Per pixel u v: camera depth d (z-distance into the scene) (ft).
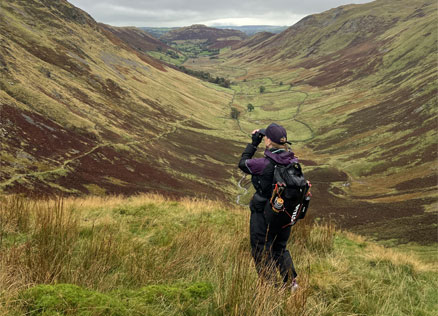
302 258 17.33
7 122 297.74
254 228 11.49
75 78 517.96
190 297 9.84
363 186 459.32
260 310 8.91
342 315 11.39
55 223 13.46
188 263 13.41
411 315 13.20
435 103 621.31
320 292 12.86
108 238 14.90
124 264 12.37
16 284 8.97
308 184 10.82
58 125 352.69
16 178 238.48
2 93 334.24
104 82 562.66
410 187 424.46
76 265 11.59
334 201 411.34
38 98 369.09
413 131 572.92
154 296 9.32
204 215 26.76
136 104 572.92
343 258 19.84
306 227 21.98
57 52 549.95
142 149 412.98
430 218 311.68
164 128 542.98
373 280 15.81
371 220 338.34
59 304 7.46
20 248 11.48
